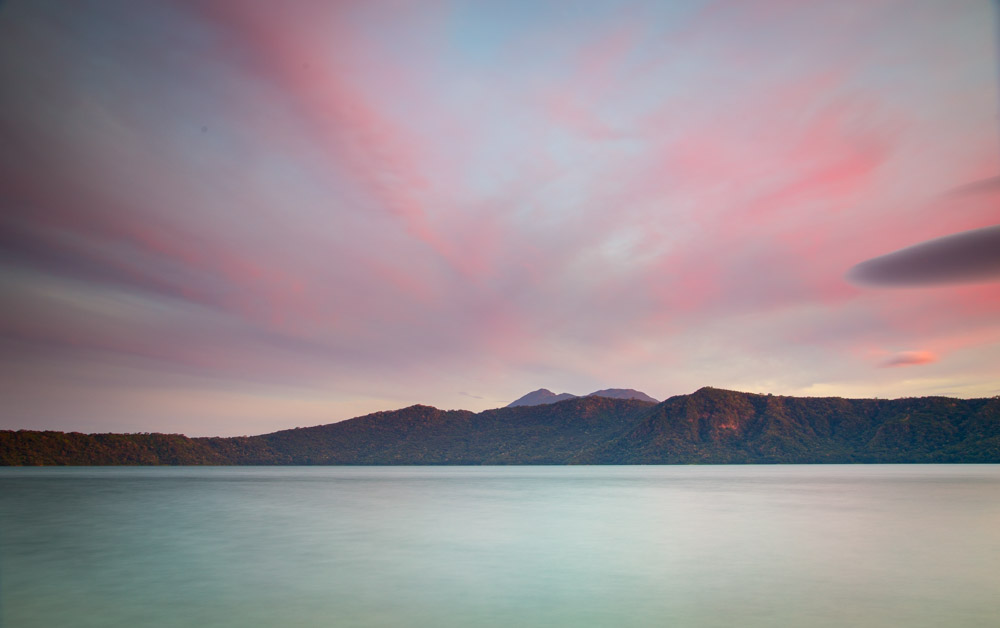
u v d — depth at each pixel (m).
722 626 19.33
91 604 22.78
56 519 52.75
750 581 25.62
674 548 34.53
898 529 42.12
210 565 30.31
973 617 20.05
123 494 87.56
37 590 25.20
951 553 32.16
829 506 60.69
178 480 144.38
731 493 82.69
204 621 20.45
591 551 33.81
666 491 88.62
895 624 19.38
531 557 32.06
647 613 20.89
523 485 113.19
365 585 25.56
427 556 32.62
